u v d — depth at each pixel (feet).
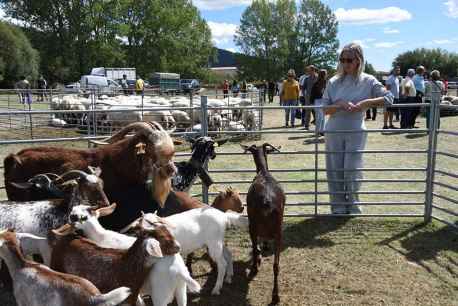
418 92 53.57
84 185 16.80
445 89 80.89
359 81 24.68
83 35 209.87
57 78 214.48
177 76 183.21
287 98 61.26
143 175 18.81
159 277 14.33
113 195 19.15
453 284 18.75
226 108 25.04
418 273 19.71
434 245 22.58
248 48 307.78
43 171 18.66
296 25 307.99
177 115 55.31
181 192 20.44
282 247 22.53
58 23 211.82
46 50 210.38
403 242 22.98
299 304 17.35
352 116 25.23
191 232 17.39
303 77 62.75
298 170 25.41
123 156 18.83
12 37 199.72
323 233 24.21
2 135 56.34
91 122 57.16
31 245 16.53
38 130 60.49
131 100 64.18
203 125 25.18
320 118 36.63
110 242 16.10
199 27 256.32
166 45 234.79
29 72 205.98
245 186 32.91
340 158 25.93
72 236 15.66
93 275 14.75
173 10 237.45
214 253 17.95
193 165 22.79
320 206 28.86
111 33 214.90
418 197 30.83
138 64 233.35
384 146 46.39
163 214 19.25
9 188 19.07
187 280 14.28
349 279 19.21
